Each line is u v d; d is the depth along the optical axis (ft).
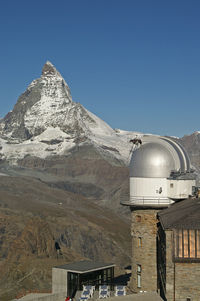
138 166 138.00
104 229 467.11
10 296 223.10
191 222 105.91
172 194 134.92
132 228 141.79
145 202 136.26
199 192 130.82
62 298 146.61
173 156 136.98
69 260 315.17
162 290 119.14
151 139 144.66
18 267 266.36
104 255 394.32
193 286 103.35
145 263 136.46
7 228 400.26
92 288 141.49
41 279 250.98
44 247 316.40
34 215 480.23
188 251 104.22
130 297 104.12
